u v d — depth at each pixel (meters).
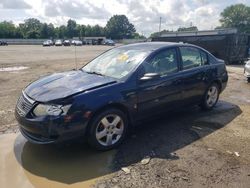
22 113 4.10
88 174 3.74
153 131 5.20
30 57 24.23
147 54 5.00
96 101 4.09
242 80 11.38
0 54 27.70
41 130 3.88
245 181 3.61
